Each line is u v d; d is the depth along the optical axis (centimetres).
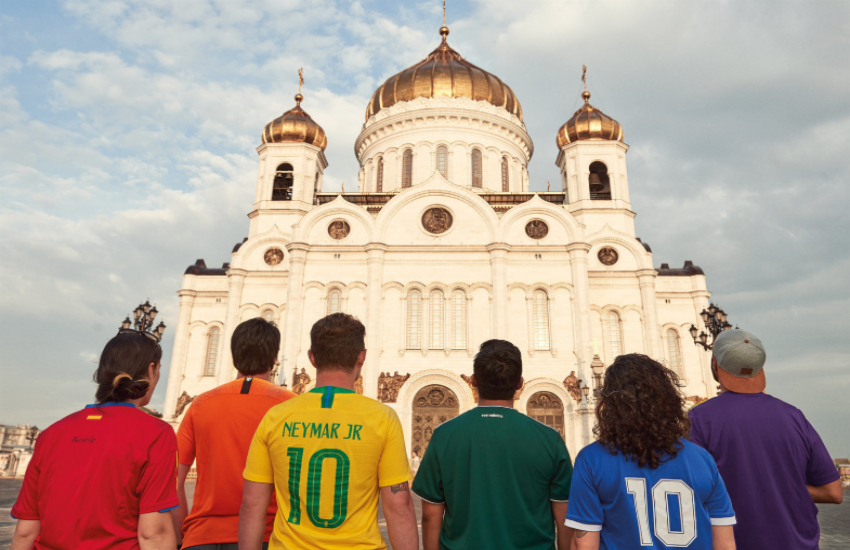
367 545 484
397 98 6262
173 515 596
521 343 4634
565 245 4856
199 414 625
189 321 5266
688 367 5034
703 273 5259
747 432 575
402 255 4872
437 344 4641
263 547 587
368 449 503
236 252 5212
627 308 4994
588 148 5553
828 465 573
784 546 542
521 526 553
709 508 488
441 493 605
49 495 512
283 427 511
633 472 489
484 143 6112
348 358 554
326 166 6184
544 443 586
